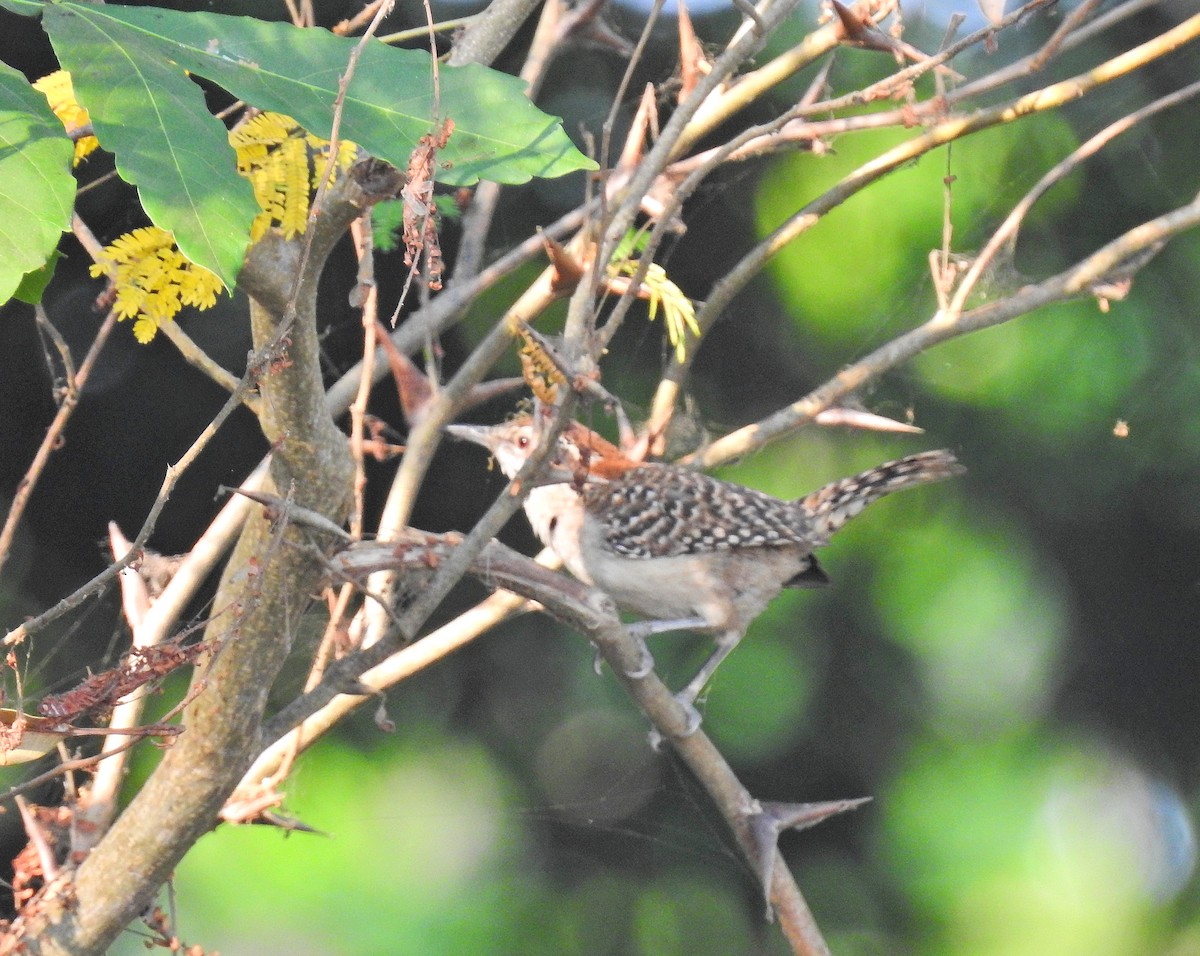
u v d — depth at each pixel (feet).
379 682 20.49
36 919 16.75
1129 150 37.47
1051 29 36.42
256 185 13.65
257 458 34.63
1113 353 37.52
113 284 14.37
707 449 23.68
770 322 37.01
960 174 36.83
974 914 37.37
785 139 22.71
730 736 37.63
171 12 11.12
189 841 16.48
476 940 34.63
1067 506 38.17
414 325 23.71
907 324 36.55
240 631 15.31
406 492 21.83
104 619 32.96
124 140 9.76
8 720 12.98
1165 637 39.24
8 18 28.91
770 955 37.11
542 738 37.63
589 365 15.11
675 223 22.59
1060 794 38.60
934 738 38.27
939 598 38.06
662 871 37.42
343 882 34.14
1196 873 39.65
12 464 33.68
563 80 35.53
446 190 24.99
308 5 19.10
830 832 37.99
